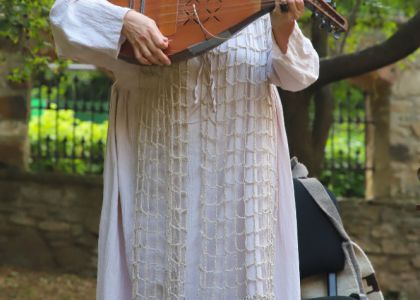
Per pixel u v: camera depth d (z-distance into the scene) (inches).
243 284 167.0
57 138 546.9
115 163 175.3
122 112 176.9
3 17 358.6
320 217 239.9
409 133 552.1
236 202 168.1
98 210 523.8
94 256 524.7
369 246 541.3
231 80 169.0
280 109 176.9
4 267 517.3
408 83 547.8
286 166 175.8
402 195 551.2
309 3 153.9
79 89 551.2
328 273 239.0
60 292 478.6
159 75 170.7
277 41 164.2
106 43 159.8
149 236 171.0
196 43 159.5
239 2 158.4
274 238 172.2
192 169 169.3
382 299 240.5
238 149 168.9
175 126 169.6
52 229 524.4
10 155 524.7
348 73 341.7
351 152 591.2
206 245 167.8
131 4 165.0
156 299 170.4
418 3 452.8
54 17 162.7
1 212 524.4
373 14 477.1
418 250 540.4
